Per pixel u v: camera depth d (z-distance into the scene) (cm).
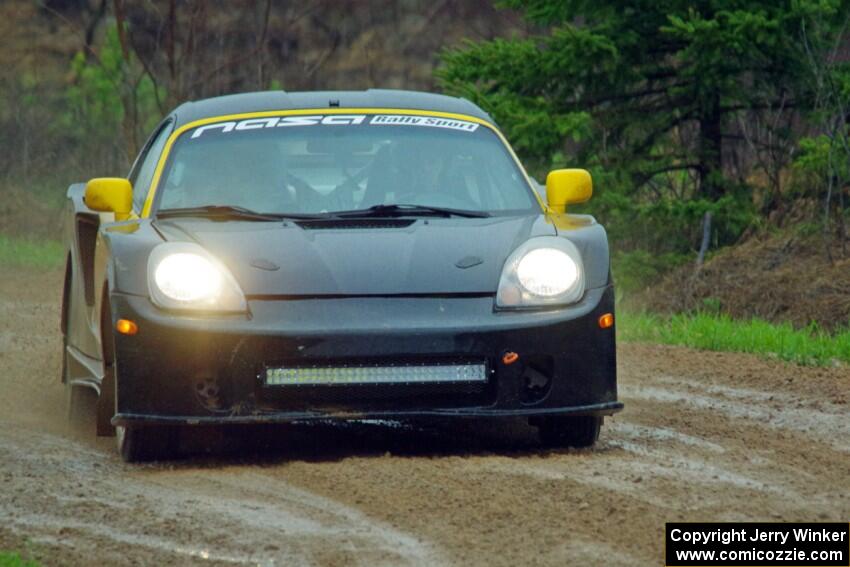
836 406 2836
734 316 5109
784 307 5069
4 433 2569
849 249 5353
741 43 5316
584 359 2194
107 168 8600
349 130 2639
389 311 2142
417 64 10394
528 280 2203
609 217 5719
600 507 1872
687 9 5603
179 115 2738
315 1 9962
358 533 1762
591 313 2205
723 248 5616
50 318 4488
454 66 5806
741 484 2041
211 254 2198
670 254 5609
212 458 2261
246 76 8731
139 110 8481
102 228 2428
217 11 9519
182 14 9450
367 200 2498
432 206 2503
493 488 1977
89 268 2691
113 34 8450
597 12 5762
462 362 2144
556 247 2241
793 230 5612
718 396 2970
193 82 7369
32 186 8506
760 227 5684
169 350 2119
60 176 8612
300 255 2219
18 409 2928
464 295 2180
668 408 2808
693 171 6169
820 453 2308
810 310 4981
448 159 2598
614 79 5669
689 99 5838
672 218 5597
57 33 10300
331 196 2495
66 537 1764
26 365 3531
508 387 2155
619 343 3906
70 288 2928
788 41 5456
